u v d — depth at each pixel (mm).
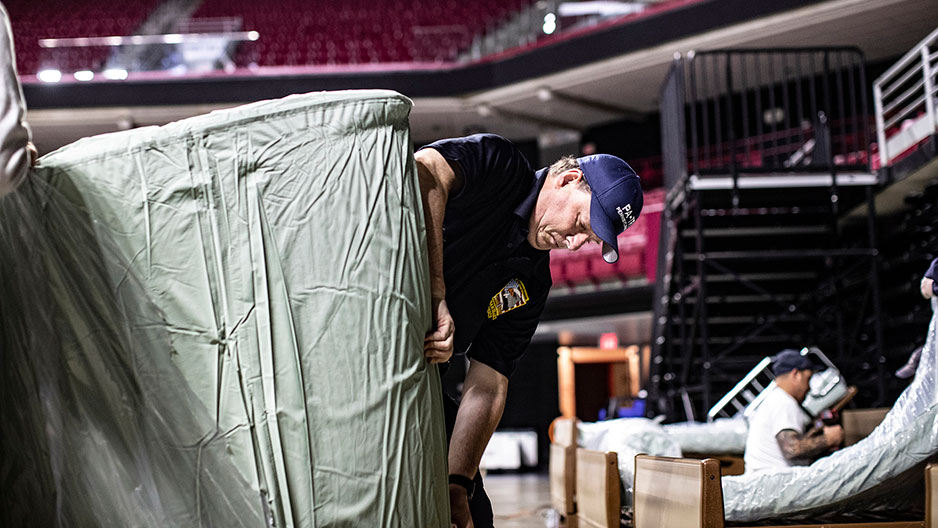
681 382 7348
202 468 1145
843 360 6637
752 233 7207
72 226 1127
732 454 4301
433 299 1360
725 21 11320
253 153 1188
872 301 7344
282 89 13617
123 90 13492
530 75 13117
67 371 1134
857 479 2631
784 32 11195
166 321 1146
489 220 1643
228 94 13594
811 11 10688
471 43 15266
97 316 1134
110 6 16562
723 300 7379
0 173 1020
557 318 13109
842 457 2693
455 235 1617
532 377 16250
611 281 12406
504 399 1848
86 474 1143
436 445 1274
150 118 13734
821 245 7145
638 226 12117
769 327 7398
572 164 1677
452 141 1526
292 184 1199
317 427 1168
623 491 3439
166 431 1143
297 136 1211
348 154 1235
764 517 2707
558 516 4691
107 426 1139
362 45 15828
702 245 6715
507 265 1715
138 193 1146
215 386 1147
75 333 1132
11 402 1152
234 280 1163
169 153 1162
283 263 1181
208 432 1145
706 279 7145
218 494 1146
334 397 1177
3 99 1034
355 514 1172
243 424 1147
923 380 2643
